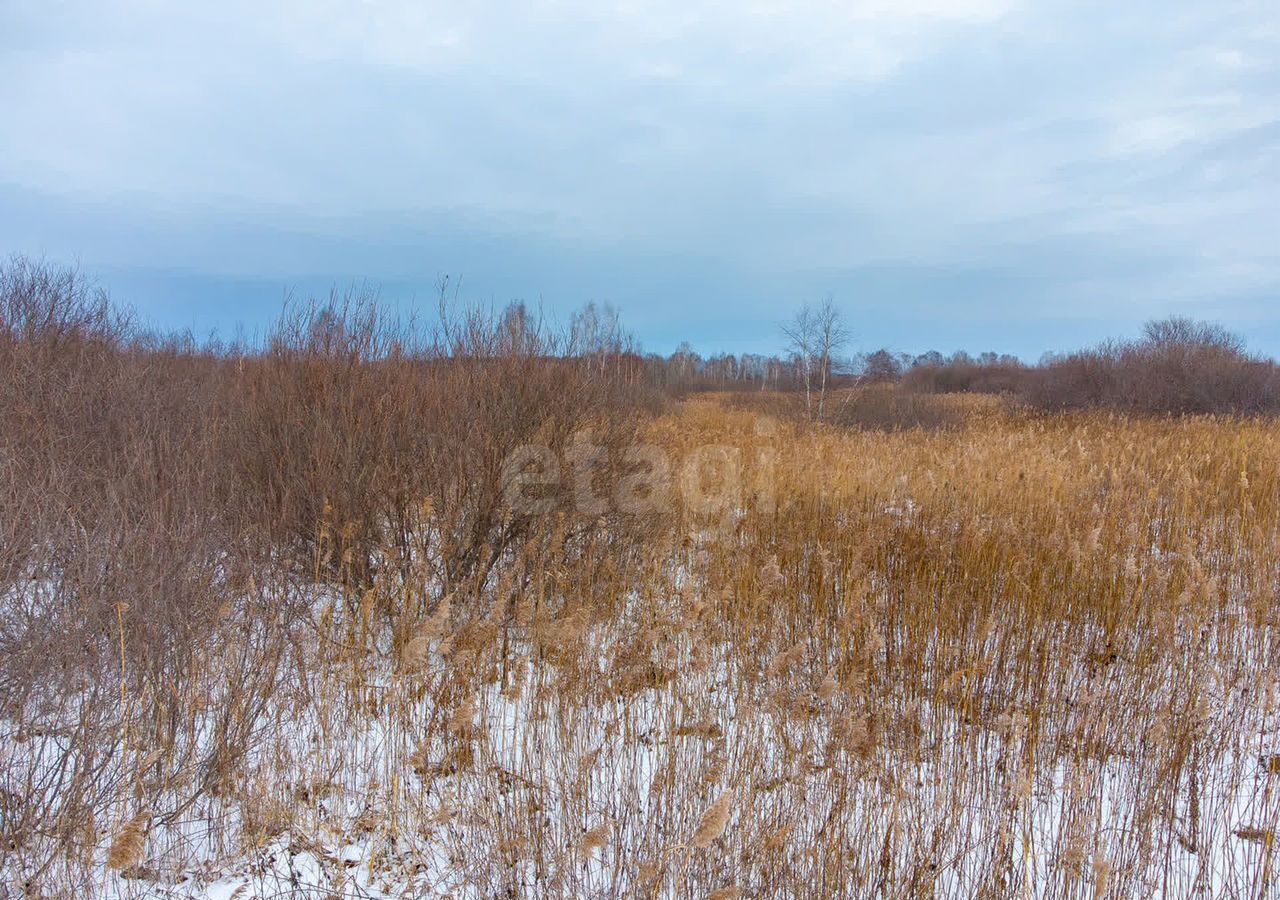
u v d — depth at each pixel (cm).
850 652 461
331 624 457
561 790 344
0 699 345
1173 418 2016
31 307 797
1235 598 541
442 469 531
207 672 376
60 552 392
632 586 552
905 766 368
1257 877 297
